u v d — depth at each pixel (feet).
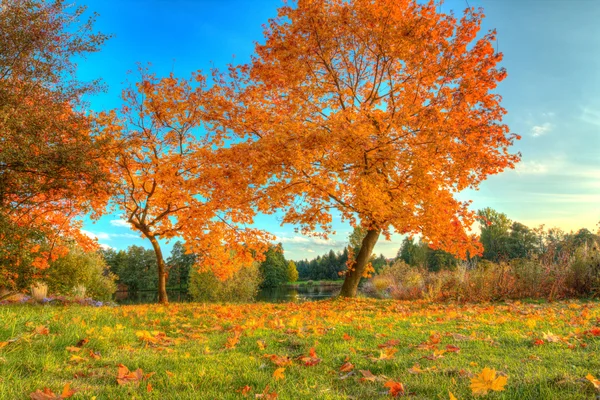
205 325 20.92
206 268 52.49
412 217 35.63
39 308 27.63
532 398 8.15
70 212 39.81
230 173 36.27
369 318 23.61
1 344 12.50
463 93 34.14
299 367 11.62
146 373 11.16
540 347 13.25
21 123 27.96
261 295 115.03
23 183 29.60
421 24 34.55
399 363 11.58
